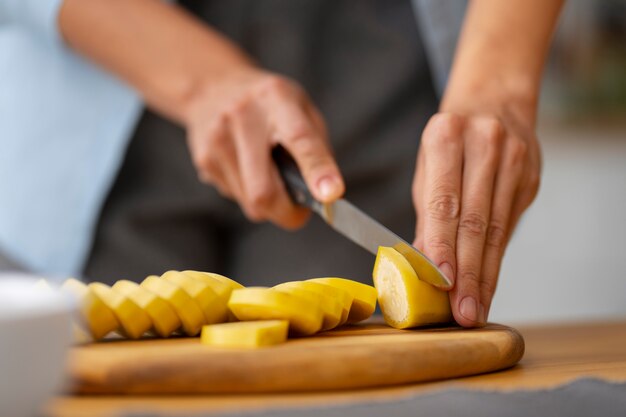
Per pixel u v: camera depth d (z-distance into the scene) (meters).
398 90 1.28
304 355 0.57
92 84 1.23
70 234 1.24
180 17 1.17
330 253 1.27
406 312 0.74
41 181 1.23
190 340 0.66
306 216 1.05
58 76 1.23
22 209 1.23
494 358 0.68
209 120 1.07
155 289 0.69
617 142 2.53
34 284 0.47
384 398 0.52
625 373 0.69
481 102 0.90
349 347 0.60
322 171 0.89
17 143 1.23
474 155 0.80
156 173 1.26
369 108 1.27
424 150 0.82
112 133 1.23
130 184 1.26
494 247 0.78
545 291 2.53
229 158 1.07
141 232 1.26
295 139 0.95
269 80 1.04
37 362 0.42
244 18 1.28
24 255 1.24
